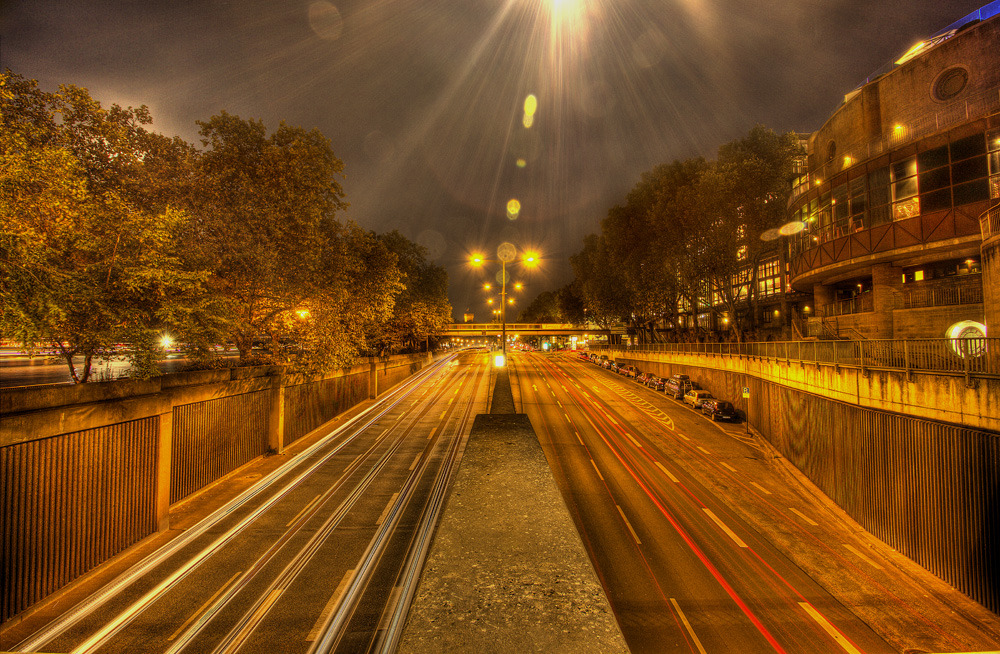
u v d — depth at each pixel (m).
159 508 9.97
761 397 21.39
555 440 20.16
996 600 8.34
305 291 16.52
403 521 10.64
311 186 15.62
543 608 1.97
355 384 26.77
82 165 10.47
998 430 8.88
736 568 9.65
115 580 8.12
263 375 15.70
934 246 16.69
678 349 37.66
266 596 7.59
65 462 7.80
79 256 8.29
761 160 28.02
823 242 22.42
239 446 14.37
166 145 13.40
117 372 11.53
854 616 8.09
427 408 26.48
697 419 24.67
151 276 8.64
